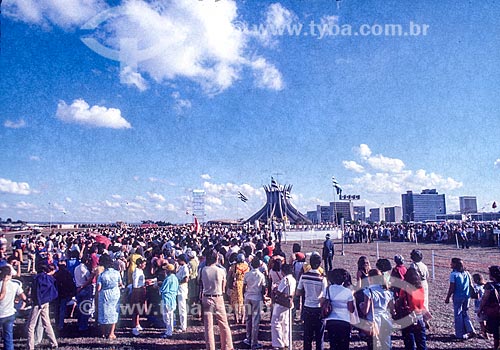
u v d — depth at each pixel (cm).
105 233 2983
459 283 866
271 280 948
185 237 2009
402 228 4903
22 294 781
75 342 908
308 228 5041
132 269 1095
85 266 1062
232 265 1046
